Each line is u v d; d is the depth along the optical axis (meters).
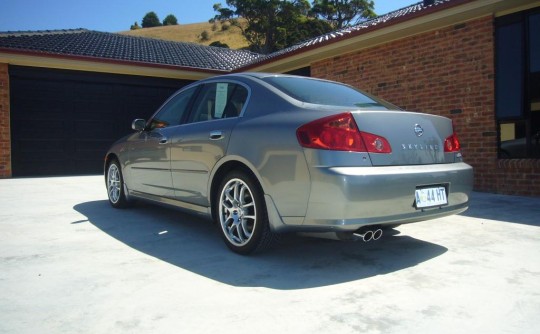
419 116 3.17
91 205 5.66
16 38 12.17
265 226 3.09
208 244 3.63
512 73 6.29
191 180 3.78
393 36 7.72
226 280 2.75
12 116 10.52
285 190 2.88
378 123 2.89
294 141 2.84
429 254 3.30
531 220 4.43
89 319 2.19
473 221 4.42
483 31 6.56
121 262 3.13
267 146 3.00
